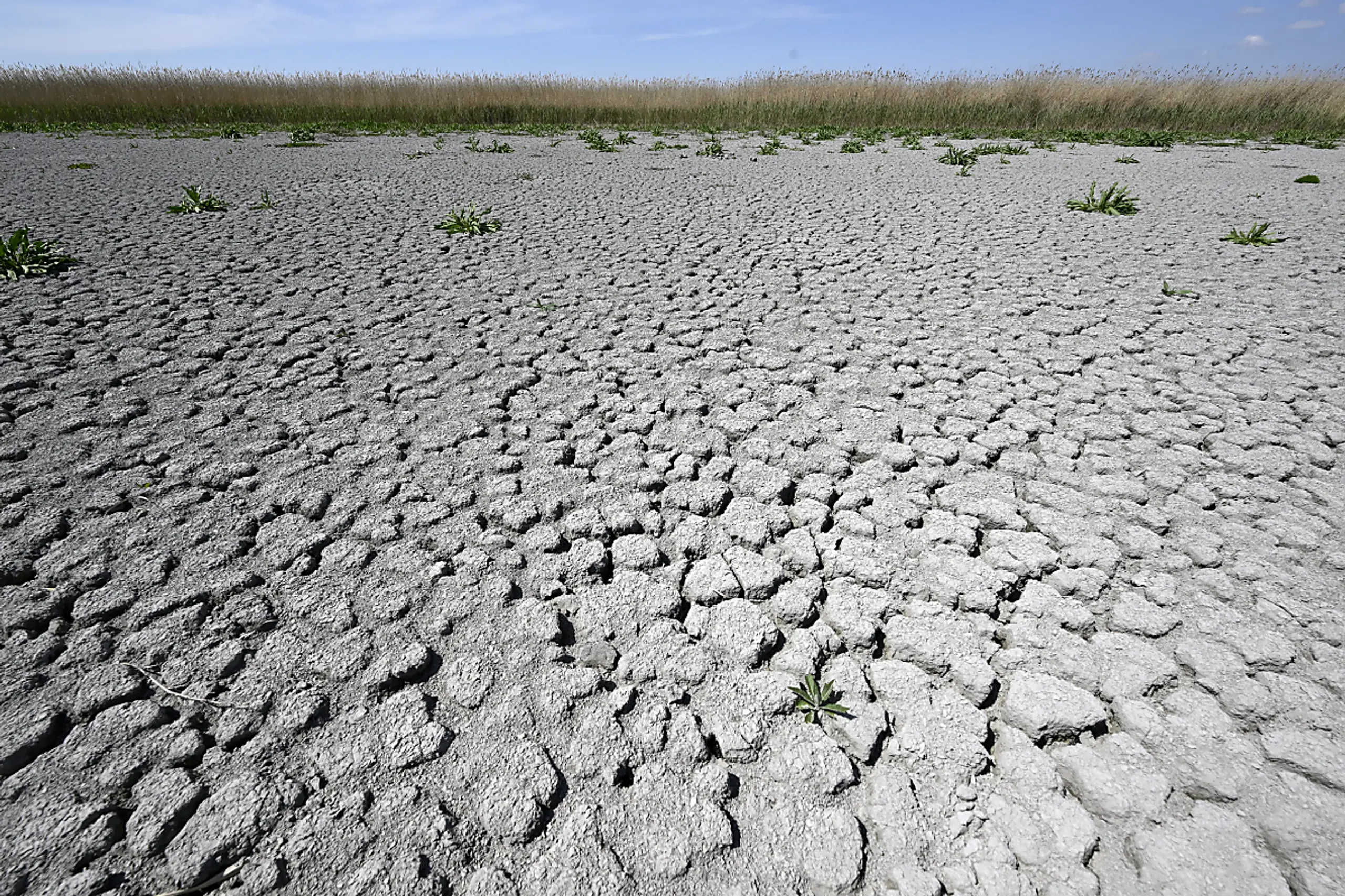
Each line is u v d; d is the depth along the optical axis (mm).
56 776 1298
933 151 10312
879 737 1392
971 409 2633
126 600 1693
